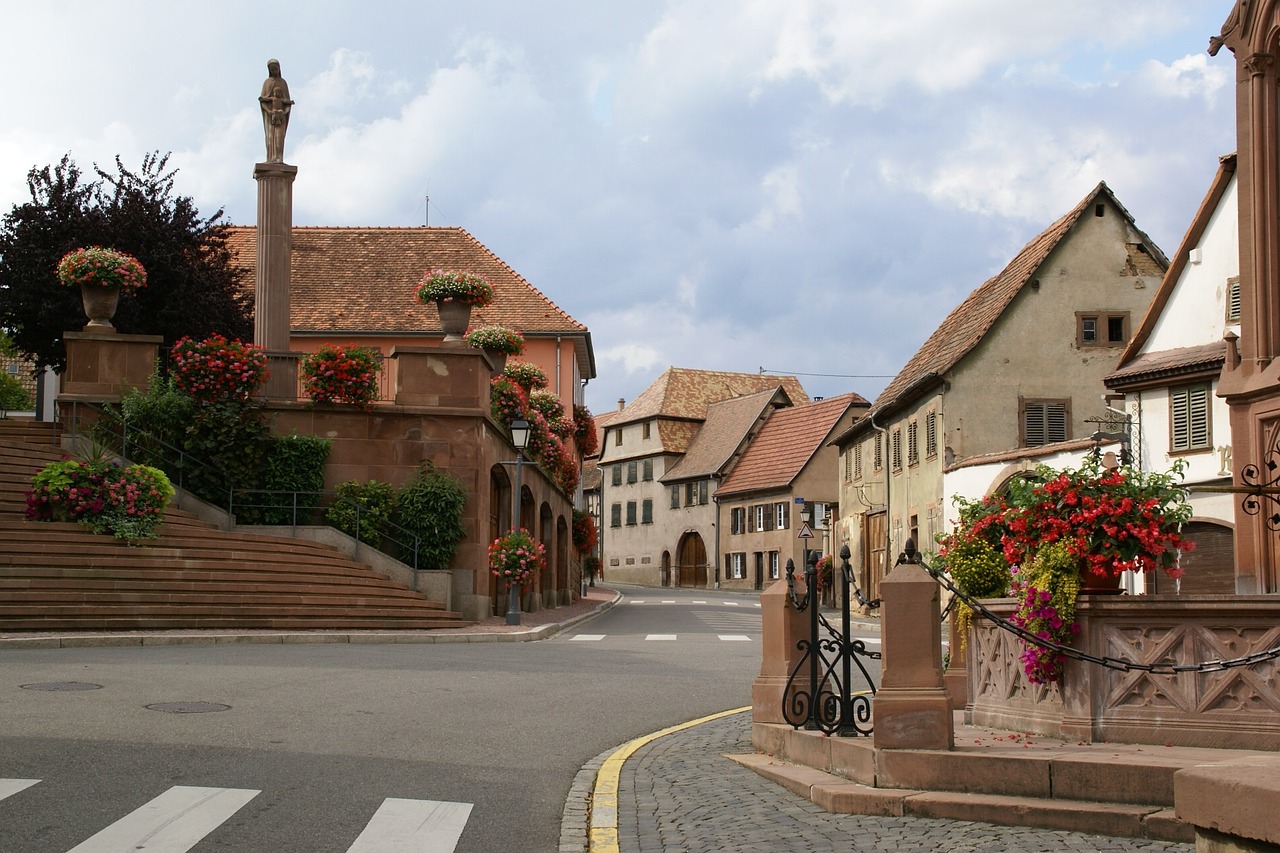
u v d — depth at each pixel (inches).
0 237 1339.8
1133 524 332.2
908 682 318.3
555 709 509.7
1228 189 1111.0
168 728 402.3
